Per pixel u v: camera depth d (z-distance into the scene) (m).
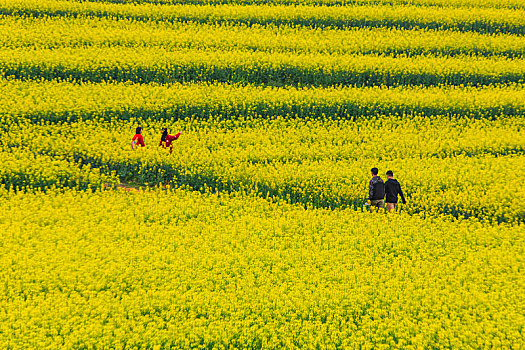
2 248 26.62
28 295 22.84
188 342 20.41
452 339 20.73
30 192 34.66
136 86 54.34
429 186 38.12
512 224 33.62
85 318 21.56
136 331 20.95
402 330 21.53
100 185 36.72
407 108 53.12
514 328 21.55
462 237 30.97
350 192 36.31
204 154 40.84
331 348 20.44
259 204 34.94
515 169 41.31
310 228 31.89
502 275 26.16
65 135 43.94
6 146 40.22
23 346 19.58
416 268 26.88
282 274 26.03
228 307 22.92
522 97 55.00
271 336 21.31
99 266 25.97
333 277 25.95
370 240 30.14
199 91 52.81
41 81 53.53
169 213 33.00
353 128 48.75
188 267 26.48
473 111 53.59
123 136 43.19
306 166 40.06
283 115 51.91
